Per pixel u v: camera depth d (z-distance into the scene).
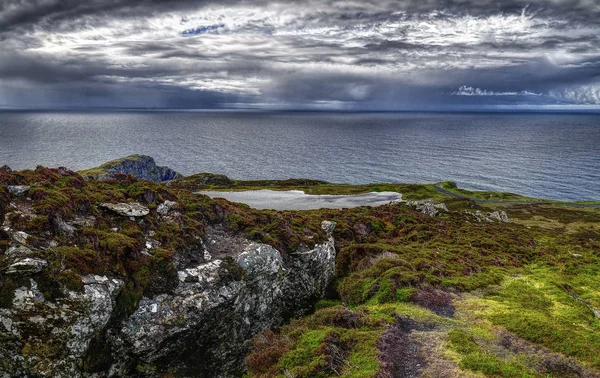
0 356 14.66
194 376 19.61
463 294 28.73
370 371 16.31
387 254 35.31
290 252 28.00
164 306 18.59
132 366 17.70
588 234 89.38
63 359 15.12
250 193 130.00
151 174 167.75
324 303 28.56
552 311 26.52
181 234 23.00
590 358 18.36
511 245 50.09
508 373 16.55
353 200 118.44
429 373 16.64
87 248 18.12
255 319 23.52
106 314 16.42
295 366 17.44
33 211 18.64
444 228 58.12
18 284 15.15
